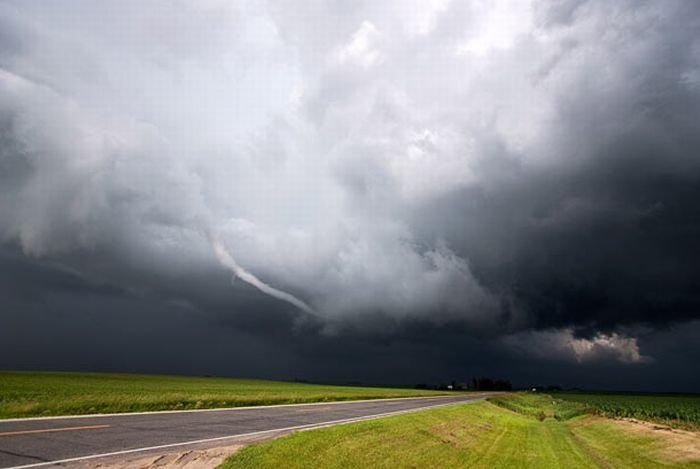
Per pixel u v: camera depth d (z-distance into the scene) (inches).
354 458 677.9
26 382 1967.3
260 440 733.3
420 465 751.7
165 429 795.4
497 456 1005.2
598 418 2363.4
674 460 1136.8
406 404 2138.3
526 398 4338.1
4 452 506.3
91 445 585.3
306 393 2721.5
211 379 5255.9
